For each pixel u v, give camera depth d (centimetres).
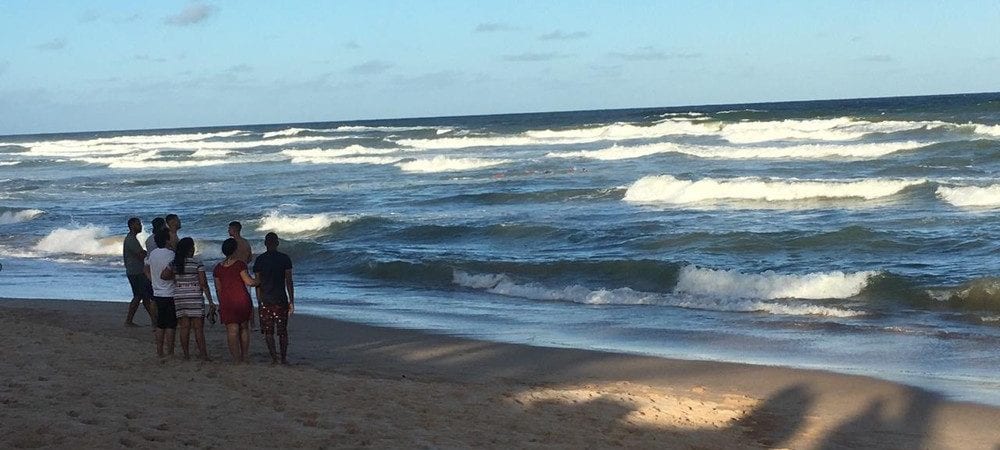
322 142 6738
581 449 661
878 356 1076
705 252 1805
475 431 692
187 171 4859
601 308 1449
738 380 974
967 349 1093
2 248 2436
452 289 1692
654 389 931
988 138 3881
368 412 733
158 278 988
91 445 558
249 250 1062
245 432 623
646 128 5538
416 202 2981
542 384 952
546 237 2105
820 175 2992
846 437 771
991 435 774
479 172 3856
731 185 2611
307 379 881
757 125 5206
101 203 3503
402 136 7056
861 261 1630
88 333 1200
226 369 920
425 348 1162
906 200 2383
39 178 4853
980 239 1719
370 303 1562
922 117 5516
